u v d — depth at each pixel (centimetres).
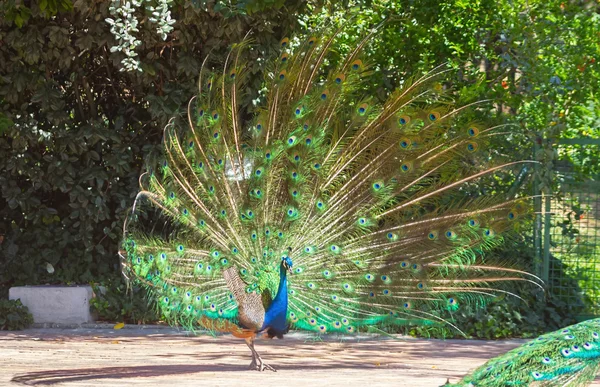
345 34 1332
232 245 898
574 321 1221
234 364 929
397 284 919
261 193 903
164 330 1181
